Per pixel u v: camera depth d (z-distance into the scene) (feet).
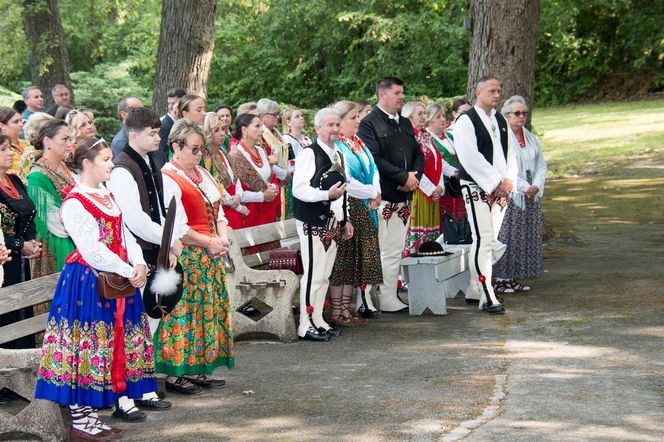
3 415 14.79
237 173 24.41
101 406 14.60
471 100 33.83
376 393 16.89
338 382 17.72
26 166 20.39
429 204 27.04
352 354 19.86
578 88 116.98
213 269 17.15
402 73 103.60
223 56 107.86
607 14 117.39
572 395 16.29
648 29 113.50
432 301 23.57
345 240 22.08
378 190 22.26
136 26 93.76
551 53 119.65
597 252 32.55
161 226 16.25
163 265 15.49
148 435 15.07
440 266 23.47
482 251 23.71
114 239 14.84
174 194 16.53
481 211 23.63
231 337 17.48
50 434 14.60
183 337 16.81
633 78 115.24
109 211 14.82
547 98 119.75
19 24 57.62
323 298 21.65
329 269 21.53
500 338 20.77
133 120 16.03
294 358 19.74
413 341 20.86
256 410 16.17
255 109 27.40
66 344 14.43
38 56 52.49
